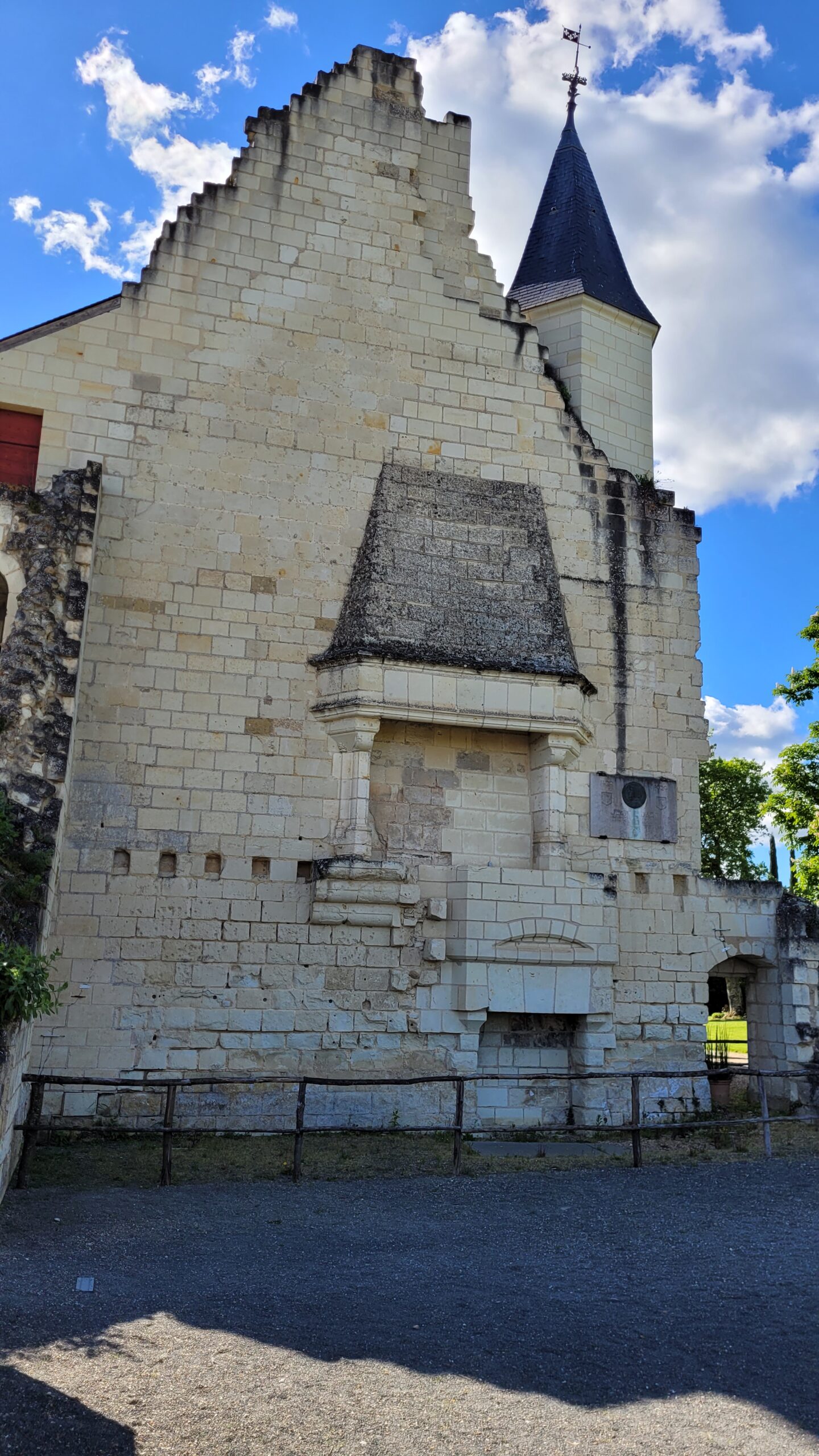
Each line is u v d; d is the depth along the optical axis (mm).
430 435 17859
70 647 14352
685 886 17891
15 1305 7430
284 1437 5836
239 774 15898
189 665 15992
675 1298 8203
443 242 18906
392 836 16516
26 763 13672
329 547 16938
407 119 18922
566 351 20297
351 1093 15523
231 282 17281
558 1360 6938
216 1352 6871
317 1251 9289
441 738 17094
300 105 18188
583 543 18422
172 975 15148
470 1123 15961
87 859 15117
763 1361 6973
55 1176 12023
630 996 17203
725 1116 16953
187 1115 14891
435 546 17281
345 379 17562
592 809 17578
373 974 15906
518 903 16250
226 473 16688
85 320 16562
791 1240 9914
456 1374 6688
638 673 18312
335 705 16094
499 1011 16234
